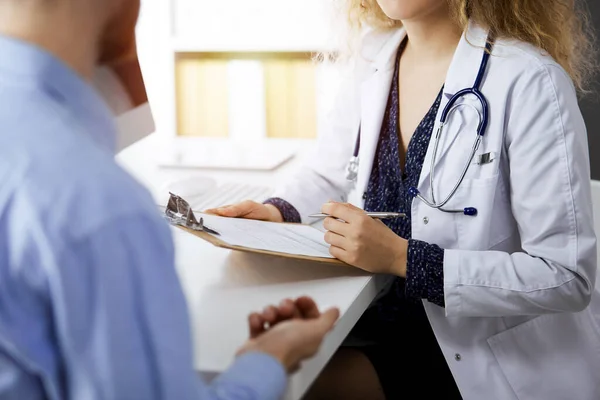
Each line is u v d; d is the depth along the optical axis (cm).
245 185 189
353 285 122
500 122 136
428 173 142
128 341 62
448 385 144
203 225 134
